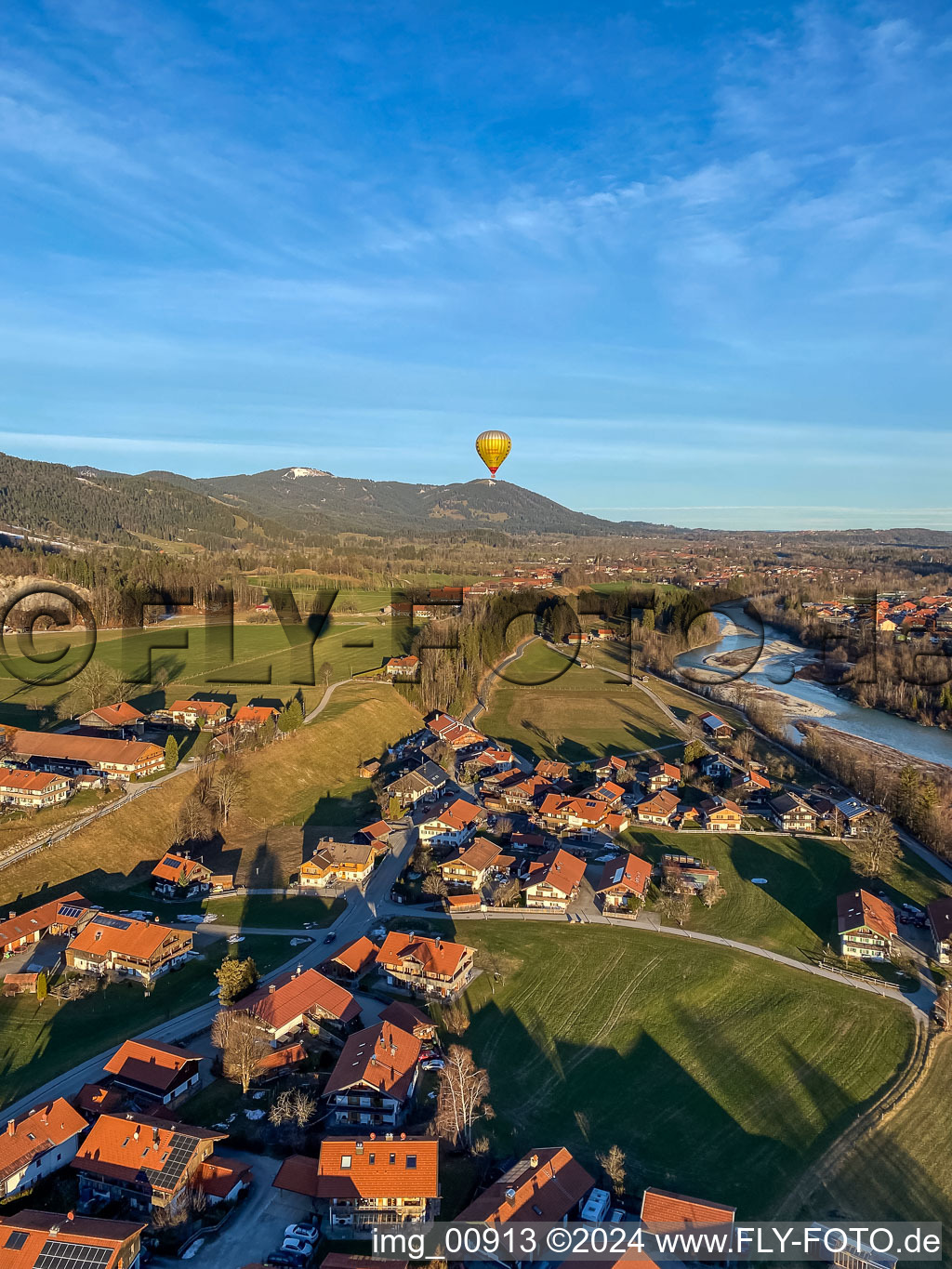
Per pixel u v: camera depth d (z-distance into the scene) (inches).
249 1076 2591.0
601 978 3302.2
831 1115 2573.8
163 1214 2031.3
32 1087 2539.4
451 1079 2413.9
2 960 3287.4
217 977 3233.3
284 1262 1936.5
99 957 3230.8
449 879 4222.4
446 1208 2123.5
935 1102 2642.7
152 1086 2472.9
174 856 4148.6
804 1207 2188.7
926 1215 2183.8
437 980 3159.5
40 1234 1862.7
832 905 4052.7
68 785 4638.3
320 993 2979.8
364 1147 2172.7
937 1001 3105.3
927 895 4153.5
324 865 4217.5
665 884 4183.1
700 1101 2618.1
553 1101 2586.1
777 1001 3176.7
